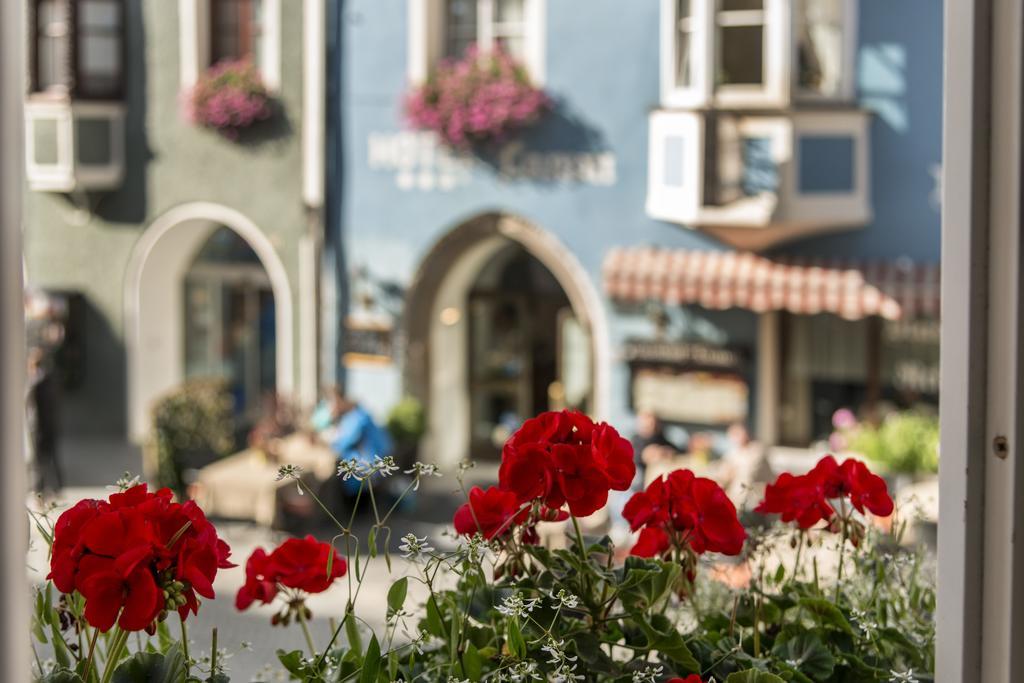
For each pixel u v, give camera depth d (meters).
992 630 1.98
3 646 1.20
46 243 16.53
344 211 14.69
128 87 15.99
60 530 1.99
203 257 16.45
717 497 2.44
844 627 2.45
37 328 16.28
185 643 2.07
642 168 13.20
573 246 13.55
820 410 12.62
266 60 15.20
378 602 7.99
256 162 15.28
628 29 13.20
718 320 12.81
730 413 12.77
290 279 15.16
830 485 2.62
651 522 2.43
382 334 14.52
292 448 12.18
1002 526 1.96
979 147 1.96
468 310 14.80
